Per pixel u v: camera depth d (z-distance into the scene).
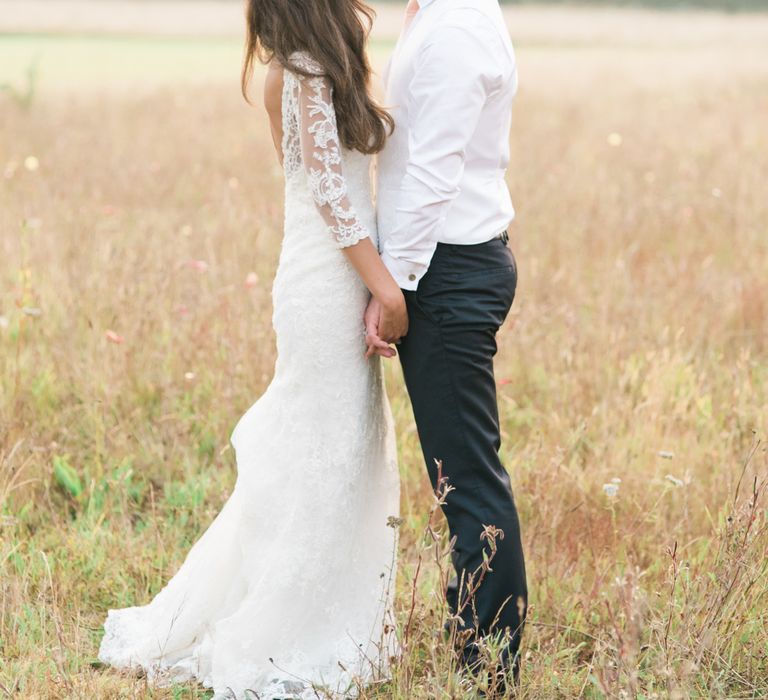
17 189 14.03
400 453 7.23
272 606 5.10
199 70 35.97
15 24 59.34
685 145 18.28
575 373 8.29
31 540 6.39
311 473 5.09
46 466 7.11
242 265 10.15
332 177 4.79
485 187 4.88
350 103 4.77
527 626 5.49
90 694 4.96
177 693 5.14
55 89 27.06
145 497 7.13
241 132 20.31
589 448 7.38
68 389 8.21
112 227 12.16
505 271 4.92
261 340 8.29
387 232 4.96
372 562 5.36
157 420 7.74
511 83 4.82
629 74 33.12
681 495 6.60
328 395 5.07
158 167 15.95
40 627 5.45
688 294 10.16
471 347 4.83
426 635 5.37
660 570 5.81
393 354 4.98
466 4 4.64
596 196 13.84
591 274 10.99
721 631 5.09
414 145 4.64
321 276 4.99
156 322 8.77
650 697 4.36
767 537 5.34
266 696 5.04
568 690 4.89
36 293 9.26
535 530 6.21
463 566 4.97
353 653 5.20
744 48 47.75
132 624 5.56
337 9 4.74
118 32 57.88
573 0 86.50
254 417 5.33
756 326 9.80
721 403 8.08
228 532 5.37
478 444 4.94
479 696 4.80
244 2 4.90
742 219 12.71
